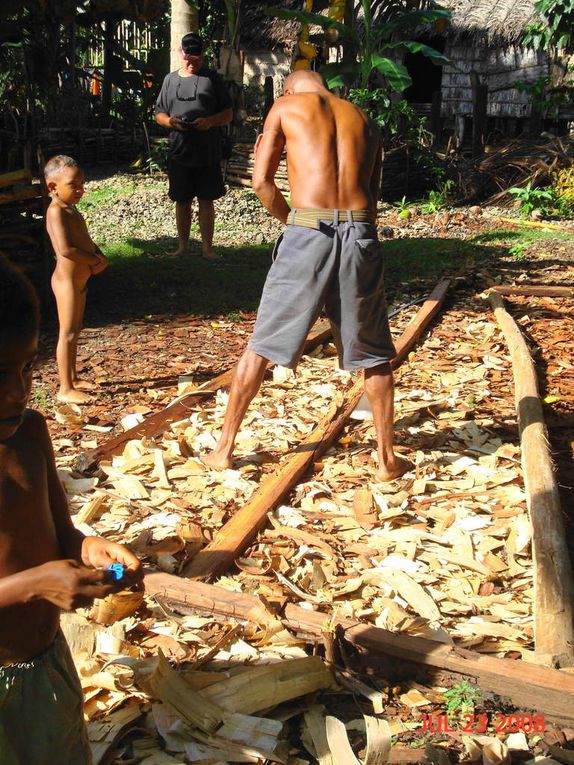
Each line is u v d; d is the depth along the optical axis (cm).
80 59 2214
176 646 310
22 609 184
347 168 432
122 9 1454
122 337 716
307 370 637
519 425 517
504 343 709
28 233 752
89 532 390
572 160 1544
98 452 470
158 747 265
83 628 308
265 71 2338
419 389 604
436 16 1384
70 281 539
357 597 348
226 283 908
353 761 258
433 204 1462
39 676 193
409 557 379
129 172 1772
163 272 948
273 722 270
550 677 285
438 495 442
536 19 1736
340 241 426
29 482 185
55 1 1436
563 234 1253
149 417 522
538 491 402
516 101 1888
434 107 1839
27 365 166
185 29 1372
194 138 968
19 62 1495
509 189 1470
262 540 391
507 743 270
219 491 438
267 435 511
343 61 1459
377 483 454
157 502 424
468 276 952
